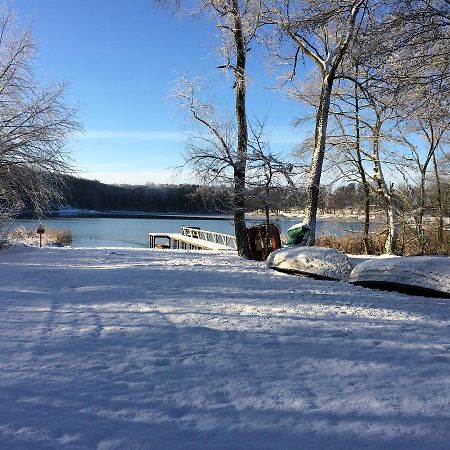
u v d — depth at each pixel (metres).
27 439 3.00
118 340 5.13
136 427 3.21
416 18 10.25
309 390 3.86
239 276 10.10
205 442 3.03
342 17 14.04
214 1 16.56
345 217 29.58
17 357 4.52
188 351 4.80
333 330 5.65
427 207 26.48
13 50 15.47
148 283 8.99
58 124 16.14
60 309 6.60
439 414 3.43
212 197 15.77
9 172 15.23
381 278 8.70
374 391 3.84
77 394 3.71
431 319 6.37
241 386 3.93
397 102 12.33
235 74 16.33
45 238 31.11
